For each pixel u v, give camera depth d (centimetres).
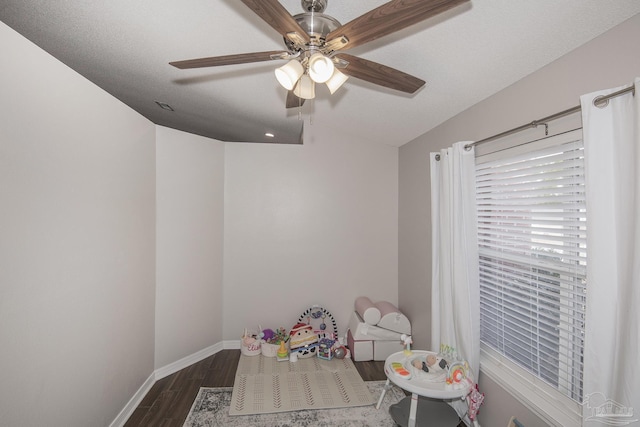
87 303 183
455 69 179
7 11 179
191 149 304
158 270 275
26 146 139
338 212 356
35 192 144
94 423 190
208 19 171
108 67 240
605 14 119
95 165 188
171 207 285
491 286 205
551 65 153
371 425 222
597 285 121
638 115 106
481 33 146
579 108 130
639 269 106
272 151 350
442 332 231
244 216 347
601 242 121
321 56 106
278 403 244
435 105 230
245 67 223
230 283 346
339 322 357
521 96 172
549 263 159
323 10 136
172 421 223
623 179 116
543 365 167
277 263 351
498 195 190
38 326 147
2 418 129
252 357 322
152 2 161
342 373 291
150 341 265
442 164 232
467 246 204
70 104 166
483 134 204
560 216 152
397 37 161
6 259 130
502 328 196
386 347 316
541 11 125
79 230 175
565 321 152
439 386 193
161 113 353
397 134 315
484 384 203
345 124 325
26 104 138
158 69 236
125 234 223
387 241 361
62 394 163
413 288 315
